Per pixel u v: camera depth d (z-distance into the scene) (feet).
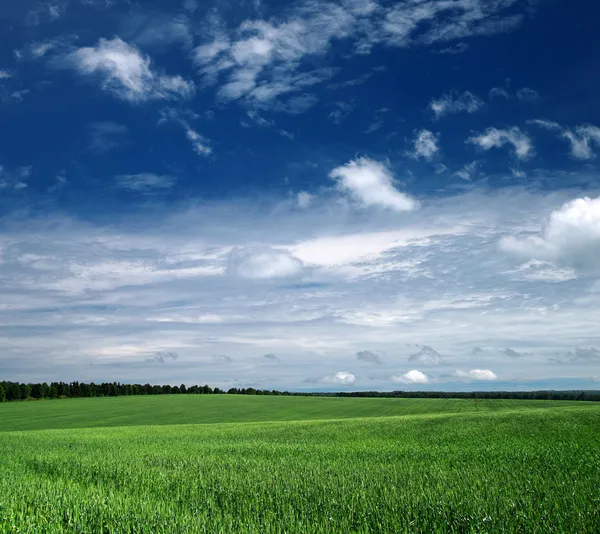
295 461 61.52
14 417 253.03
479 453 63.31
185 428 150.10
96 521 32.09
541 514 29.58
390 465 55.06
